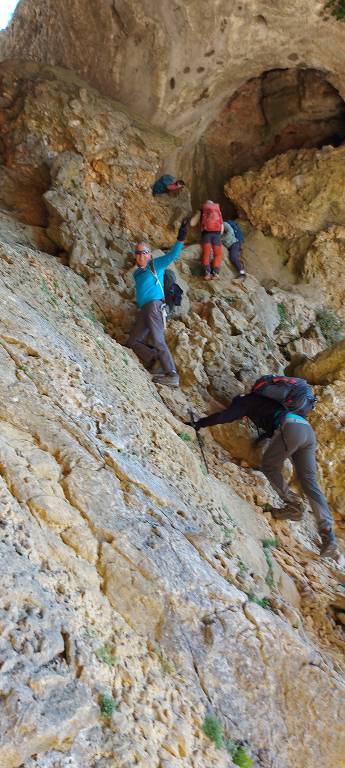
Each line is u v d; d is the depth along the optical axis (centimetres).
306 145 1133
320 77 1019
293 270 1111
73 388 506
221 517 528
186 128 1048
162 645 368
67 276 799
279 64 984
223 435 726
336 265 1093
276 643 411
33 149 938
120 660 342
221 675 378
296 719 392
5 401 435
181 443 582
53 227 880
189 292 930
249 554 510
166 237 995
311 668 416
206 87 987
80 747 293
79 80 995
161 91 971
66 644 320
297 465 641
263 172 1112
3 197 936
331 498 735
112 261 888
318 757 385
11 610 309
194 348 802
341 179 1070
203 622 391
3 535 341
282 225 1116
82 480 411
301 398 655
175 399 721
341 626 541
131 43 937
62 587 345
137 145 981
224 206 1184
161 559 399
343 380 798
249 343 879
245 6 852
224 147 1160
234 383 800
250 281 1010
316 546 666
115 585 372
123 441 498
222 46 916
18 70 973
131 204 979
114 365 652
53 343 548
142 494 448
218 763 339
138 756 305
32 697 285
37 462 399
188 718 346
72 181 925
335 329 1048
